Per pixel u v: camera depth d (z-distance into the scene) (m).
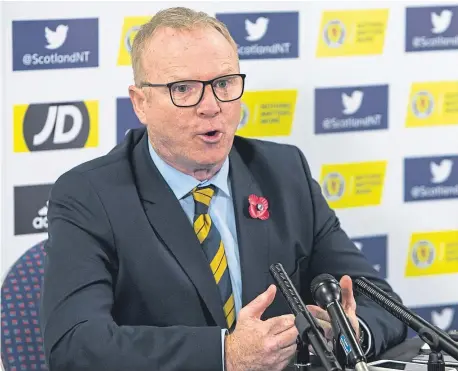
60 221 5.26
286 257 5.55
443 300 8.09
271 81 7.41
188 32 5.08
